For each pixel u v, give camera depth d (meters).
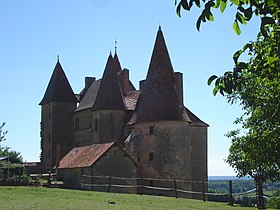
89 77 69.31
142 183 46.88
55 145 65.81
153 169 48.12
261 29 6.30
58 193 30.25
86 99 65.25
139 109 50.88
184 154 48.69
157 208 22.97
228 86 7.39
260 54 7.88
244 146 17.53
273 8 6.15
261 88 14.70
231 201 30.94
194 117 55.84
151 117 49.16
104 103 55.34
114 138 54.41
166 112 48.81
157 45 51.09
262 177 23.92
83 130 63.06
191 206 25.95
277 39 7.35
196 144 54.66
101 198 27.83
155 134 48.72
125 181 42.47
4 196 26.38
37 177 52.66
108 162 42.06
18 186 36.84
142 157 49.16
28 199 24.89
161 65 50.41
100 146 44.53
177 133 48.59
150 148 48.75
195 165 54.03
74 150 50.44
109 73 56.50
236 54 7.49
